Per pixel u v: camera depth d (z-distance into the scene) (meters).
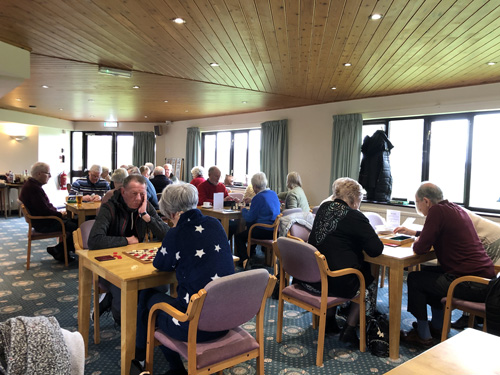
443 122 5.09
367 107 5.70
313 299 2.38
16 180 8.29
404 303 3.47
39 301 3.25
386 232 3.13
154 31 3.05
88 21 2.85
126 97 6.25
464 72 4.08
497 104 4.42
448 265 2.47
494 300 2.01
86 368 2.23
